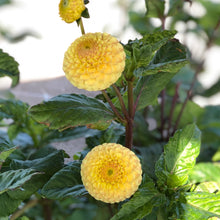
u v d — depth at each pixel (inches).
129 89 31.9
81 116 31.2
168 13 38.4
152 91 33.7
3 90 40.8
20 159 34.7
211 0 40.9
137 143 40.1
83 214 32.0
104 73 28.9
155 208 32.4
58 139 37.0
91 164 29.5
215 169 32.2
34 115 31.0
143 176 32.3
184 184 32.4
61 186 31.4
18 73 35.0
